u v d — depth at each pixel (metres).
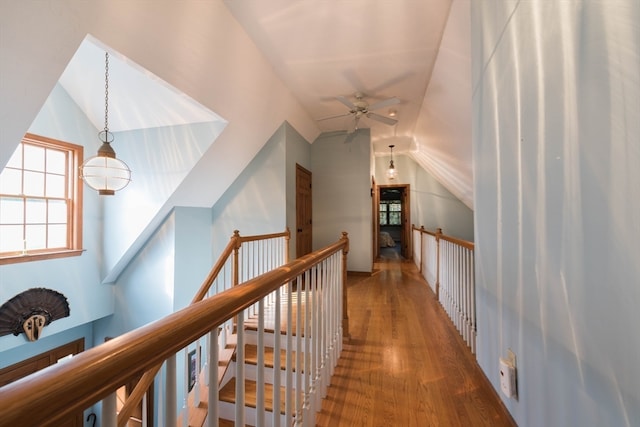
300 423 1.29
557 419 0.90
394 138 6.00
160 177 3.60
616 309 0.66
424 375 1.94
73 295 3.60
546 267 0.95
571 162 0.81
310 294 1.62
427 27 2.47
